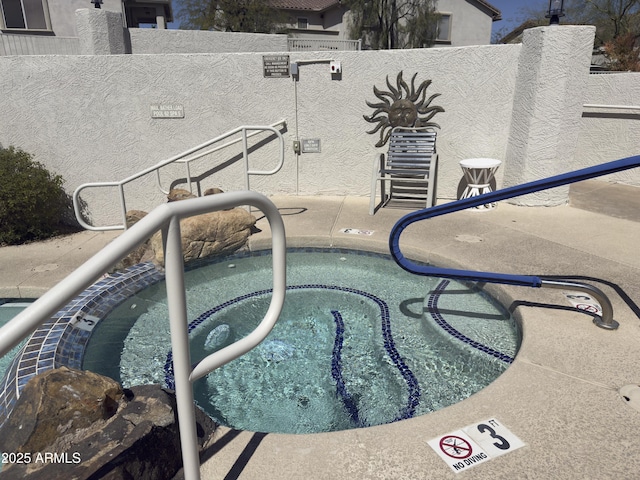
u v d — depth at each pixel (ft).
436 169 20.58
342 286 13.70
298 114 20.48
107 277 13.66
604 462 5.94
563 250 14.06
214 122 20.33
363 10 62.23
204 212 4.16
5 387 8.57
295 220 18.02
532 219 17.44
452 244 14.80
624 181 23.43
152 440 5.82
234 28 66.08
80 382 6.41
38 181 17.29
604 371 7.88
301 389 9.22
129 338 11.09
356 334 11.18
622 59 57.93
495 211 18.71
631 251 13.88
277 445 6.31
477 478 5.73
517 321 10.23
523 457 6.05
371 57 19.42
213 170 21.07
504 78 18.78
